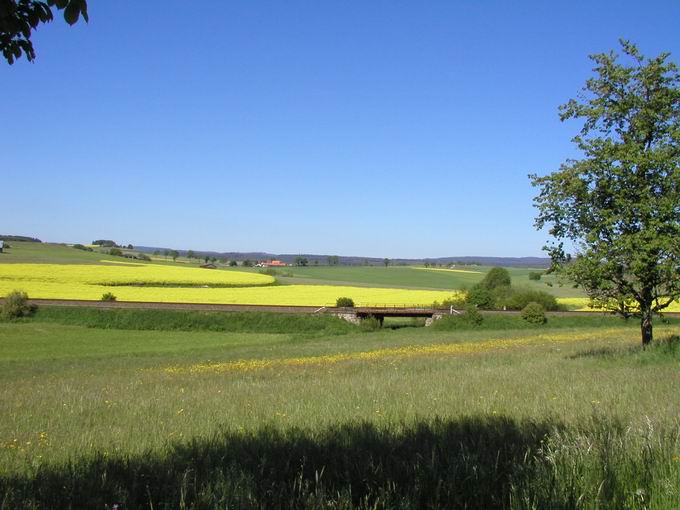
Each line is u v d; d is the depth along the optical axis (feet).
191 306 203.92
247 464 19.35
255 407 37.09
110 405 43.32
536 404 31.68
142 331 181.16
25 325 179.83
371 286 383.65
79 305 199.11
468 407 32.04
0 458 24.31
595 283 65.87
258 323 194.49
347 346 129.90
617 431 21.40
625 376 46.37
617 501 15.12
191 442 24.47
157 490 17.24
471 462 17.78
